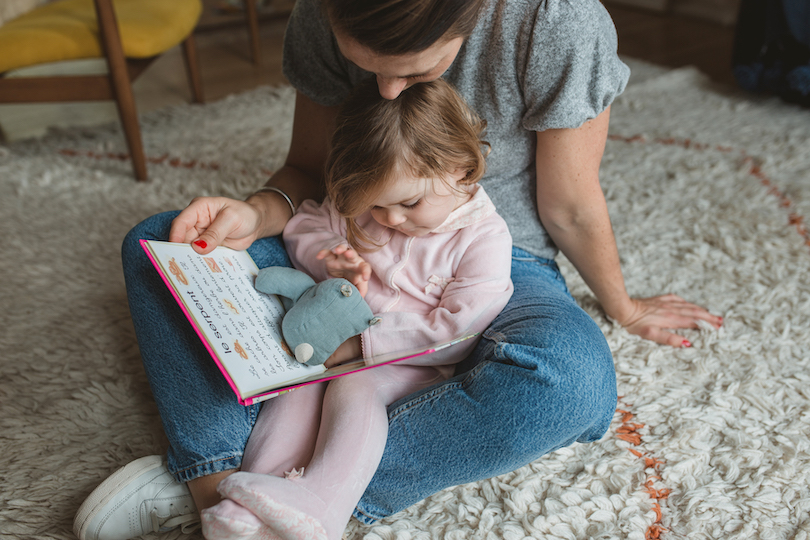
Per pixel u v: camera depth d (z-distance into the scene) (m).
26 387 1.07
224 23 3.35
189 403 0.77
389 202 0.81
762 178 1.75
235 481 0.66
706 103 2.30
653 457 0.93
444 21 0.60
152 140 2.06
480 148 0.85
